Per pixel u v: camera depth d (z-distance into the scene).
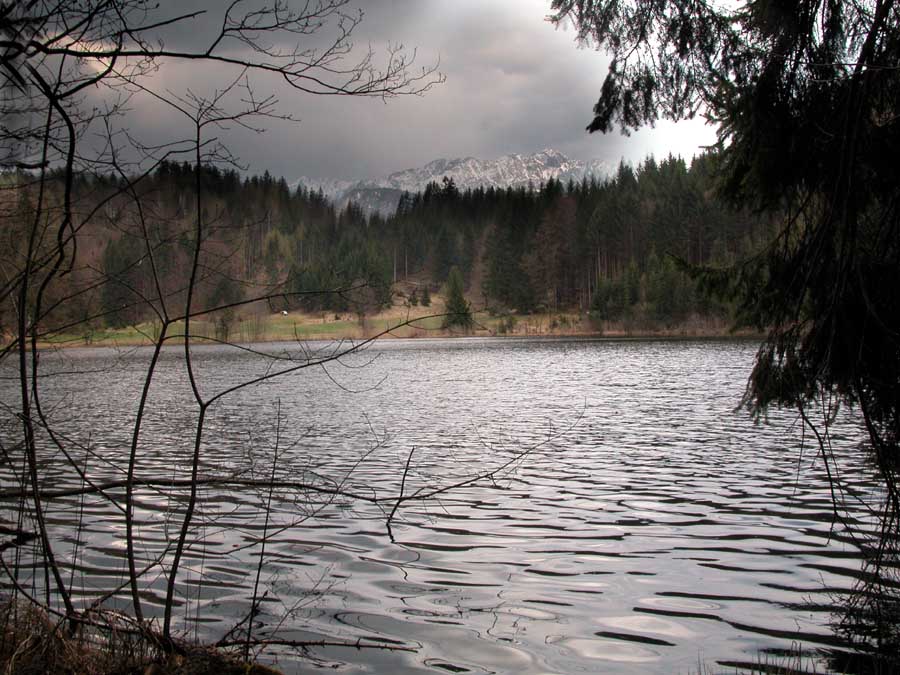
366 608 6.09
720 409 21.48
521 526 8.80
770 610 5.99
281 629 5.60
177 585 6.58
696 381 31.73
